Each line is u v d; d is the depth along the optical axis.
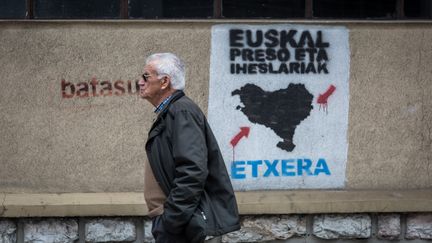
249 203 6.70
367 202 6.83
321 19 7.11
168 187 5.00
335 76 7.03
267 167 7.02
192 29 6.83
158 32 6.79
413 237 7.03
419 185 7.17
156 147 5.02
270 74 6.96
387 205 6.86
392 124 7.11
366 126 7.09
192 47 6.84
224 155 6.96
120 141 6.83
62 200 6.61
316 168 7.07
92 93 6.77
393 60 7.05
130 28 6.76
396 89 7.08
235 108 6.94
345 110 7.06
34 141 6.76
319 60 7.01
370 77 7.05
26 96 6.71
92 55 6.74
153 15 6.96
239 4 7.04
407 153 7.14
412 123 7.12
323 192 7.04
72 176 6.81
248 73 6.93
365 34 7.02
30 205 6.48
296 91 7.01
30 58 6.68
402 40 7.05
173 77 5.06
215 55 6.88
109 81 6.78
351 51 7.03
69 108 6.76
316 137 7.05
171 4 6.98
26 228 6.60
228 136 6.95
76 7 6.88
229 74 6.91
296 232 6.89
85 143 6.80
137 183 6.88
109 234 6.68
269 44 6.95
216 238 6.82
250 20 6.93
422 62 7.08
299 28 6.98
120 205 6.58
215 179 5.09
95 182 6.84
